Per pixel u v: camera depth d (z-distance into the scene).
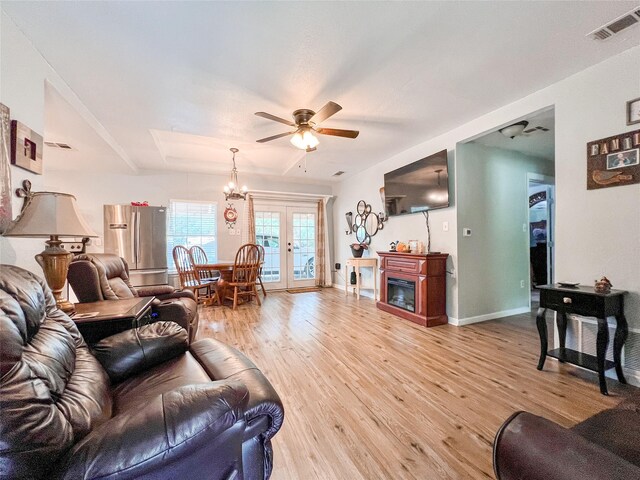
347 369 2.33
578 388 2.00
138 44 1.89
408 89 2.48
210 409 0.82
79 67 2.13
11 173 1.67
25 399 0.68
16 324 0.89
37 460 0.63
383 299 4.31
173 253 4.51
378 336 3.13
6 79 1.63
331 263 6.70
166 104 2.72
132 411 0.81
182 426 0.77
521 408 1.77
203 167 5.10
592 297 1.96
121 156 3.95
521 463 0.63
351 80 2.34
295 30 1.77
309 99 2.63
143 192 5.07
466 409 1.77
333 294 5.68
